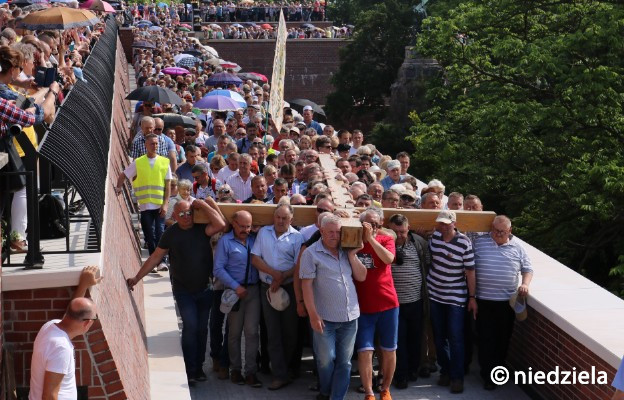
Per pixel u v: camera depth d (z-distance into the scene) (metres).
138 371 9.65
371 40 71.12
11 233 8.63
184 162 16.86
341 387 10.58
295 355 11.80
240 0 92.38
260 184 13.17
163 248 11.18
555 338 11.21
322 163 16.45
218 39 74.75
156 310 12.88
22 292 7.84
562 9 36.22
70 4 21.31
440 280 11.62
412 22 70.31
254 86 34.12
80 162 9.20
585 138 32.94
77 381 7.94
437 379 12.16
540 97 36.34
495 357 11.85
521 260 11.73
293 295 11.35
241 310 11.39
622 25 31.66
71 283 7.85
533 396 11.60
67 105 10.45
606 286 33.47
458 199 12.66
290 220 11.20
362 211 11.51
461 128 38.09
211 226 11.16
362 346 10.73
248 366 11.48
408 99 63.06
